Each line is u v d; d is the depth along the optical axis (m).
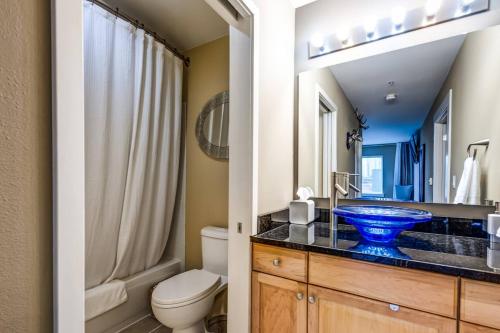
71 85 0.48
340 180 1.63
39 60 0.44
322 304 1.04
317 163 1.71
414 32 1.42
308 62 1.74
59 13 0.46
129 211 1.81
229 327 1.30
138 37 1.86
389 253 0.96
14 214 0.42
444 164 1.34
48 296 0.46
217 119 2.15
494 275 0.76
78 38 0.49
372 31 1.53
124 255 1.78
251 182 1.25
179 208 2.35
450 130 1.32
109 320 1.67
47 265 0.45
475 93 1.25
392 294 0.91
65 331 0.47
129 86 1.79
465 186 1.27
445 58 1.35
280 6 1.57
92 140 1.58
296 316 1.10
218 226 2.12
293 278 1.11
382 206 1.49
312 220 1.58
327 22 1.67
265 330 1.19
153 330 1.75
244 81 1.28
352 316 0.98
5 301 0.41
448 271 0.82
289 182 1.69
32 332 0.44
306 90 1.75
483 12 1.25
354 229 1.39
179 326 1.43
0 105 0.40
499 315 0.76
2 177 0.40
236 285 1.28
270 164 1.44
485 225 1.20
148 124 1.92
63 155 0.47
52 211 0.46
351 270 0.99
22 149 0.43
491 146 1.20
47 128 0.45
